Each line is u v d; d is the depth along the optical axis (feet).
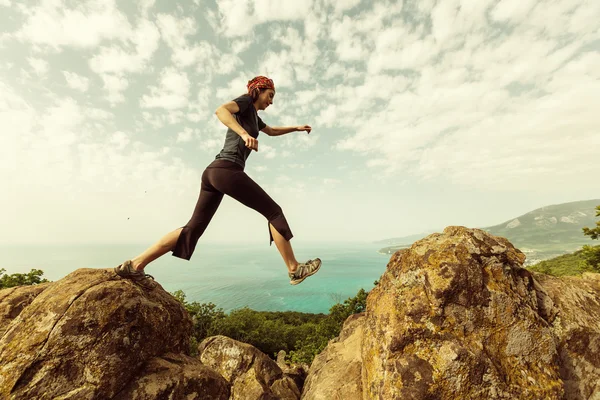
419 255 11.26
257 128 9.14
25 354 6.95
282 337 139.44
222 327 126.11
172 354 9.44
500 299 9.50
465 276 9.78
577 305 10.80
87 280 8.82
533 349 8.90
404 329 9.39
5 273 92.22
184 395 8.36
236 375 22.99
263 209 8.59
